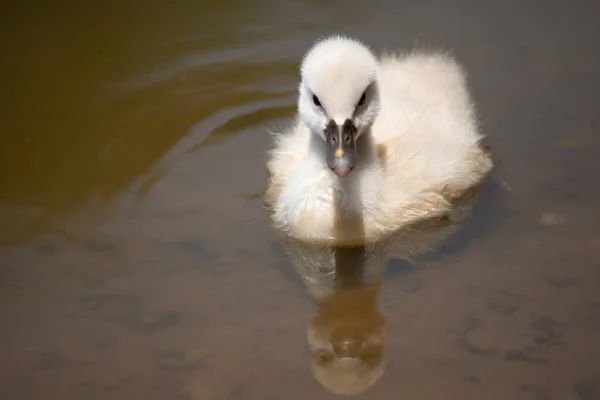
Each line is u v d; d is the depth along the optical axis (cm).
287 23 1366
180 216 1019
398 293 896
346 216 985
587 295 871
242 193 1058
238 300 895
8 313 881
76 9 1407
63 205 1041
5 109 1212
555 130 1124
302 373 805
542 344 818
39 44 1341
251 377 801
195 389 790
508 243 954
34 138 1159
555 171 1057
